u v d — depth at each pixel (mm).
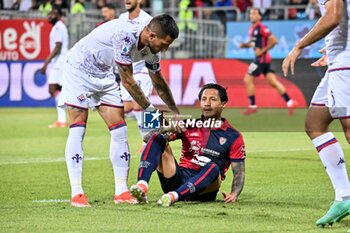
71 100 12711
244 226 10680
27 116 32562
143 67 18156
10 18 37312
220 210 11922
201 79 34656
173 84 34969
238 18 36562
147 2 38844
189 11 37312
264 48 30797
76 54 12750
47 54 36031
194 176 12328
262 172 16672
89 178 16094
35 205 12711
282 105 33500
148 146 12109
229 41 34938
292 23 33656
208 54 35562
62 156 20156
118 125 12828
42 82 36438
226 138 12539
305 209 12055
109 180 15812
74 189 12609
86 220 11227
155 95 21359
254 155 19688
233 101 34062
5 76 36688
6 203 12984
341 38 10375
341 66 10344
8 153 20859
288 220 11125
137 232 10359
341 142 21766
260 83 33812
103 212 11867
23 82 36594
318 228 10539
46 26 35781
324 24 9969
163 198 12188
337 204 10555
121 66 11938
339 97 10391
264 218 11266
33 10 38031
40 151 21266
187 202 12680
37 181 15773
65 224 10953
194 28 35781
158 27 11664
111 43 12516
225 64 34531
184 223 10898
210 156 12539
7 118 31750
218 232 10297
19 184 15367
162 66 35188
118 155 12844
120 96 12961
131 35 11828
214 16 36844
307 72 33125
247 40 34656
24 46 36219
